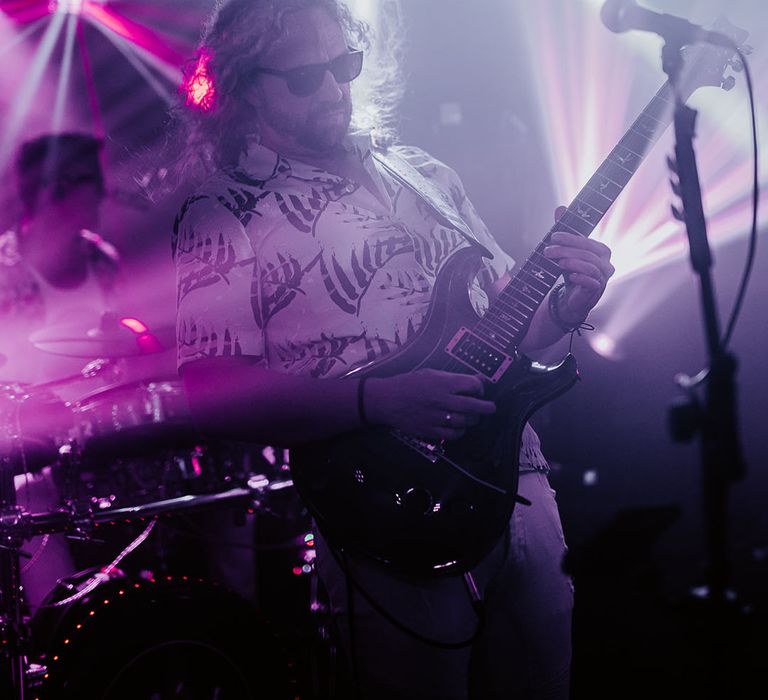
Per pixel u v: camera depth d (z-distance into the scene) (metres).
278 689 2.28
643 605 2.77
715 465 1.74
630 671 2.55
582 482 3.88
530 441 1.64
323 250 1.57
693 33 1.55
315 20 1.59
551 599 1.61
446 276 1.60
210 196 1.59
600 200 1.60
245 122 1.68
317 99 1.58
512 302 1.58
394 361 1.54
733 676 1.77
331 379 1.50
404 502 1.50
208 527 3.04
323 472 1.54
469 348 1.56
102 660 2.09
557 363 1.66
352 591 1.56
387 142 1.82
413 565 1.49
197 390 1.51
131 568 2.87
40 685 2.07
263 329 1.58
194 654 2.19
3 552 2.12
